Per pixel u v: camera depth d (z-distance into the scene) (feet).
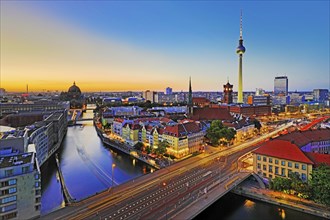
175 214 248.73
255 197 318.65
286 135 432.25
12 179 244.42
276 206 299.99
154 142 546.26
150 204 271.49
